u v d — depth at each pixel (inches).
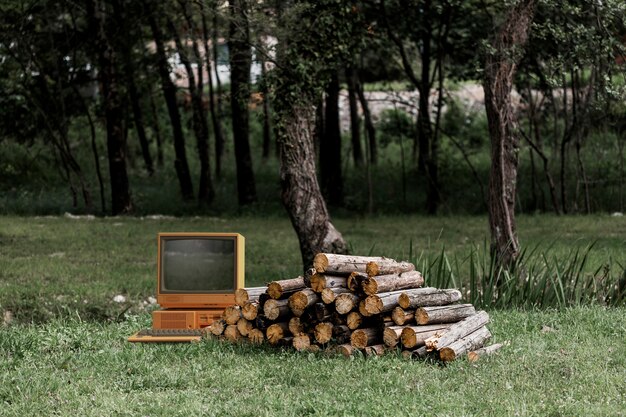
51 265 650.2
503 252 523.2
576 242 778.2
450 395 302.8
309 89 604.7
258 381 325.4
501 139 532.4
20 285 566.6
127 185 1127.0
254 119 1764.3
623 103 960.9
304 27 615.5
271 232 907.4
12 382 322.0
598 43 584.7
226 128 1731.1
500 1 585.9
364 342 358.9
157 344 383.2
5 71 1213.1
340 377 327.0
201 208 1170.0
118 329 413.4
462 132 1459.2
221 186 1357.0
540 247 740.0
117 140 1120.8
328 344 364.2
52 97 1213.7
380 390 309.3
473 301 490.6
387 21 1060.5
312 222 597.9
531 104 1155.3
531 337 399.5
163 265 392.2
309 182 600.1
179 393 308.3
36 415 285.7
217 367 343.9
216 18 784.3
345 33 628.4
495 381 321.7
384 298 357.1
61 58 1205.7
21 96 1171.9
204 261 390.9
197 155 1595.7
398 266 383.9
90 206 1143.6
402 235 873.5
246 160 1181.1
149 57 1232.2
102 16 1115.9
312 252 598.9
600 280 538.3
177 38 1133.7
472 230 915.4
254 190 1186.6
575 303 478.0
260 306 374.0
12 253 719.7
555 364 345.4
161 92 1449.3
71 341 385.7
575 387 314.3
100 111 1304.1
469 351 359.6
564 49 624.7
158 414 286.0
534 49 918.4
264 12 639.1
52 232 855.1
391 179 1354.6
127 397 305.6
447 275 525.0
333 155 1189.7
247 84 729.0
